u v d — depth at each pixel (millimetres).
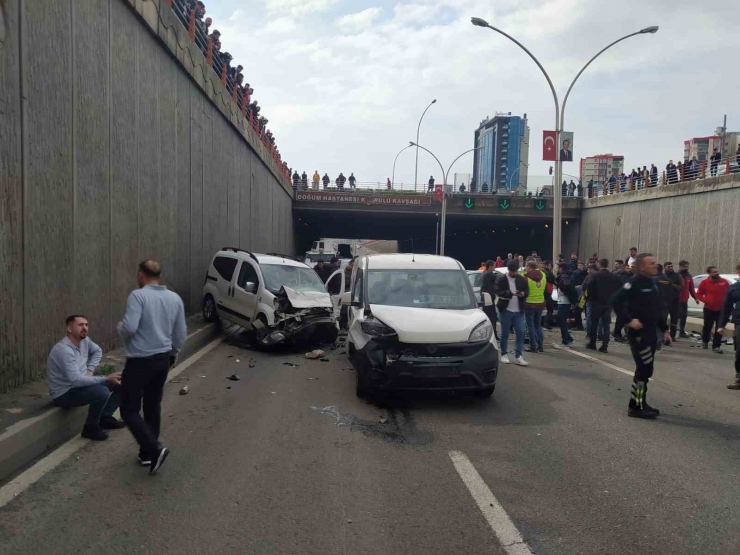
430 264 8742
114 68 9555
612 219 37281
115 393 5938
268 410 6871
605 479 4719
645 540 3650
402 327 6988
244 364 9977
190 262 14945
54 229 7406
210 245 17172
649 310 6582
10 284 6355
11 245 6371
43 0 7047
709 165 28359
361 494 4375
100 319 9023
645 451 5453
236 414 6680
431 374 6832
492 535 3719
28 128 6691
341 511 4070
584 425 6352
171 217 13188
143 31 11086
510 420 6535
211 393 7746
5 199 6219
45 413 5473
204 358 10453
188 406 7035
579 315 16078
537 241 50344
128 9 10203
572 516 4008
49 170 7242
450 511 4082
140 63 10922
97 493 4324
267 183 28922
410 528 3812
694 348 12742
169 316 4824
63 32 7609
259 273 12117
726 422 6523
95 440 5602
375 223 52375
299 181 43406
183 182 14203
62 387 5512
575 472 4879
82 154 8273
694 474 4844
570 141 22344
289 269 12648
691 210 28875
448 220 48281
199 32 16266
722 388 8484
